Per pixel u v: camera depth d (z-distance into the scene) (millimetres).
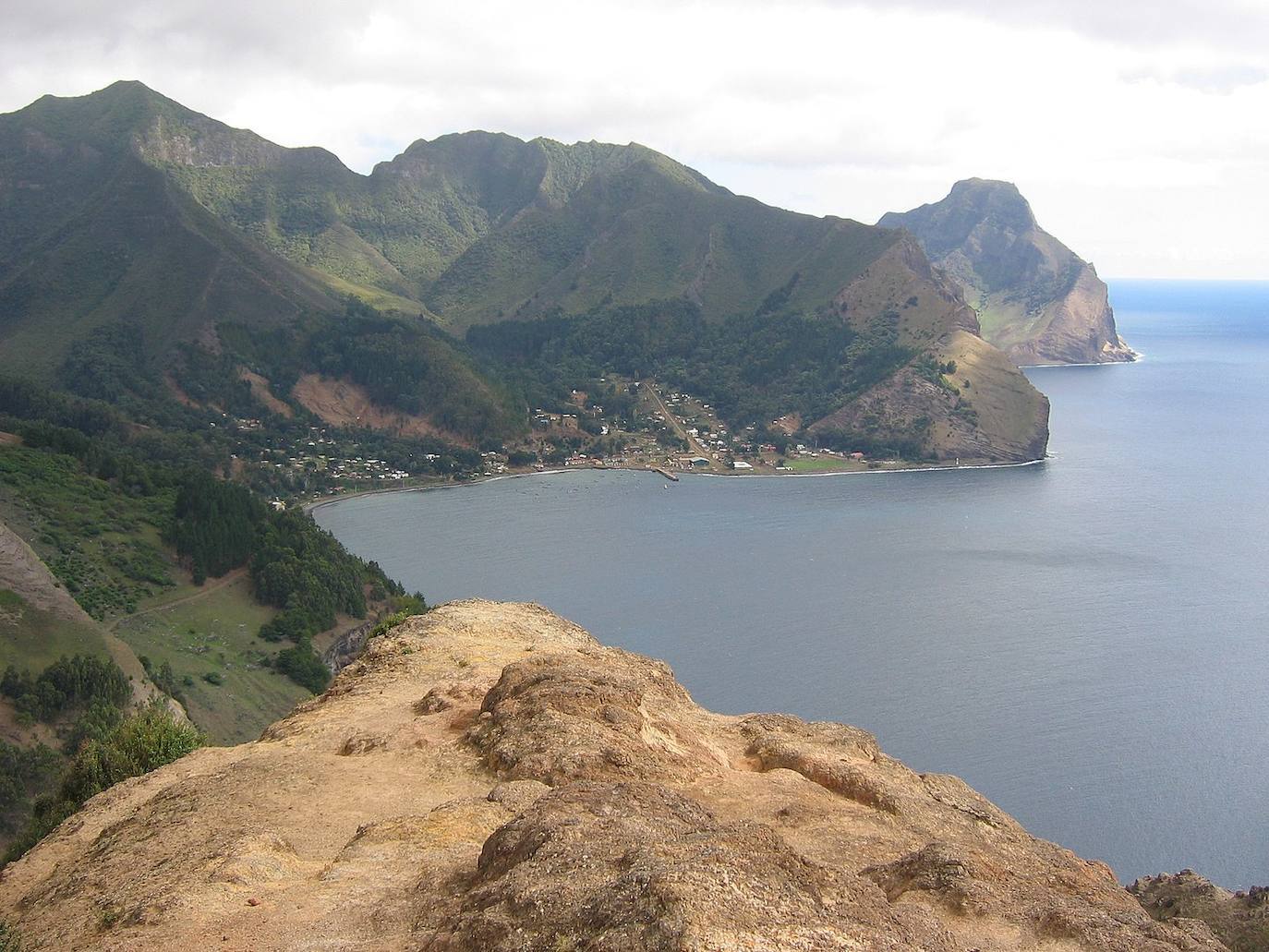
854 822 27656
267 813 25062
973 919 21781
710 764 30766
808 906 16703
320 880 20375
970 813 31234
